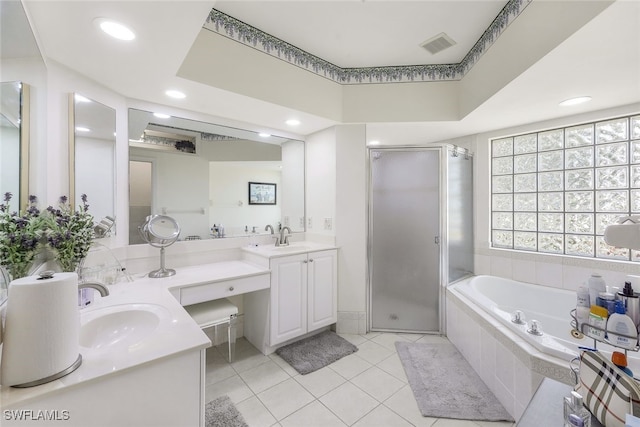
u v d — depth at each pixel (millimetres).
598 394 770
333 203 2742
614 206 2311
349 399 1739
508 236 2932
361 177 2672
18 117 1117
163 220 2055
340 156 2693
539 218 2727
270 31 2043
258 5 1761
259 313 2352
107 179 1766
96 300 1375
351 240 2689
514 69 1714
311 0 1711
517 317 1761
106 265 1678
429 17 1874
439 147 2672
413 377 1946
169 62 1494
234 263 2404
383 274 2748
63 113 1476
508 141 2916
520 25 1648
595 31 1256
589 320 999
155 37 1271
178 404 918
